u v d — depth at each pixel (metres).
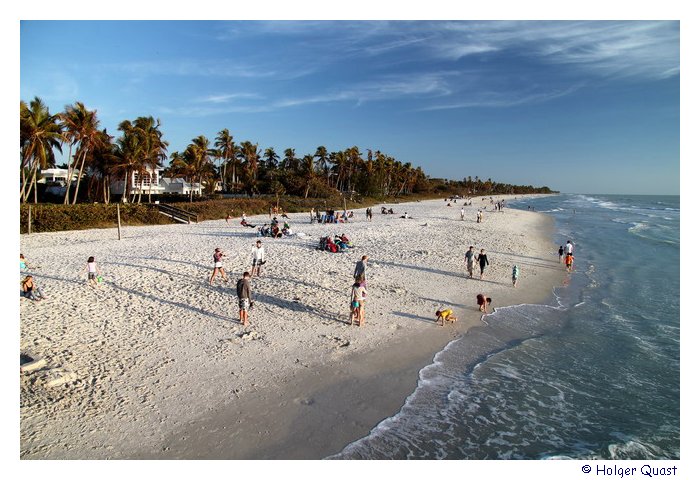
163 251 22.08
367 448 7.55
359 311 13.02
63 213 34.31
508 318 15.02
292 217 51.47
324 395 9.15
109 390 8.76
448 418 8.62
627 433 8.37
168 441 7.39
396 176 114.44
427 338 12.67
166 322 12.41
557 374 10.84
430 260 23.12
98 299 13.90
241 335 11.77
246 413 8.32
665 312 16.52
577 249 33.72
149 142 47.47
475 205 98.69
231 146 76.88
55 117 36.25
